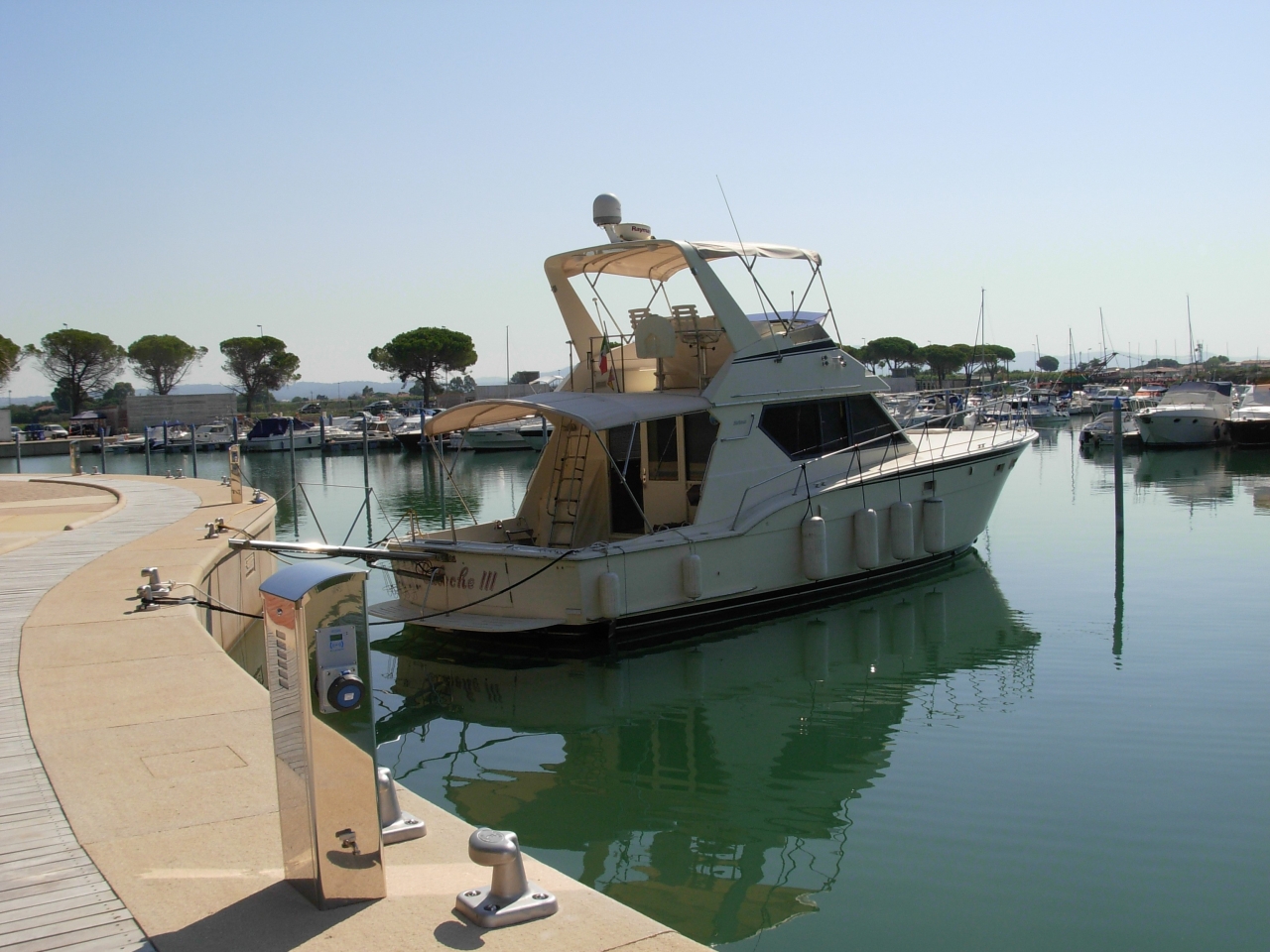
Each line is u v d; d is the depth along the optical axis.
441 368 87.25
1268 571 15.19
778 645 11.66
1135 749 8.17
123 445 57.88
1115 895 5.84
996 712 9.24
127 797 4.56
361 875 3.46
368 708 3.47
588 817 7.26
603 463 13.14
